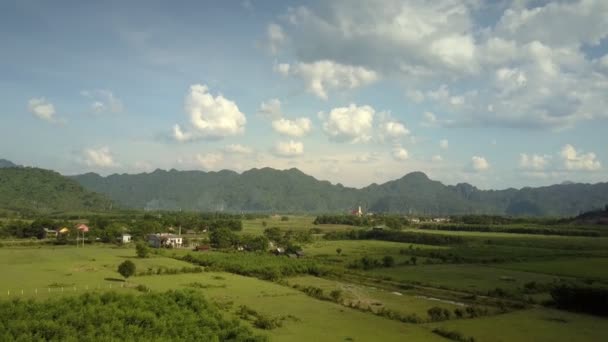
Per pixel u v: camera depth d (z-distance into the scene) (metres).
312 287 97.25
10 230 191.25
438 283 106.62
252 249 170.88
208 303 66.19
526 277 115.25
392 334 63.72
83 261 124.06
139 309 55.84
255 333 58.75
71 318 50.88
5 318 49.50
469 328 67.94
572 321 73.50
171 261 130.38
